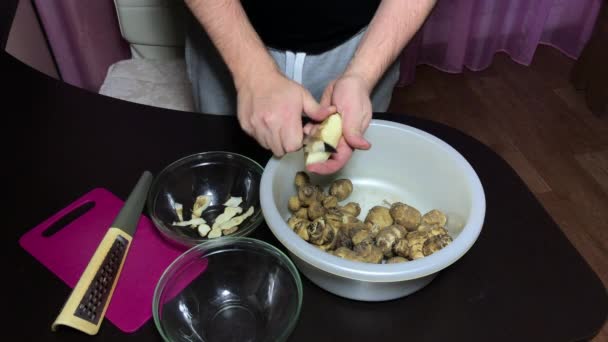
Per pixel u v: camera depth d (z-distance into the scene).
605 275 1.53
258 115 0.72
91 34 1.73
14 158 0.83
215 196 0.81
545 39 2.33
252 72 0.76
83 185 0.79
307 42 1.00
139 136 0.87
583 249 1.60
